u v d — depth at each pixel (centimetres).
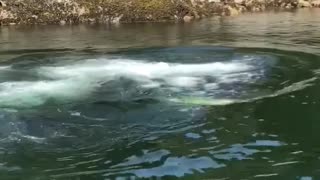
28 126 1157
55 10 3859
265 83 1556
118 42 2647
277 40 2620
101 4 3969
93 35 3006
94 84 1573
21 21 3744
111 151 1010
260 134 1088
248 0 4831
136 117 1224
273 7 5012
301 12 4478
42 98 1401
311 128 1119
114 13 3912
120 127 1150
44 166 940
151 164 943
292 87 1495
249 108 1283
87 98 1404
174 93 1452
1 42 2698
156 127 1147
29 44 2600
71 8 3891
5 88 1514
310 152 984
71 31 3253
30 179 887
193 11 4116
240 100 1362
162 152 998
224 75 1683
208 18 4072
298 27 3275
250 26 3400
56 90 1494
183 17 4009
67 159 972
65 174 905
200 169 915
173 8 4038
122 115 1241
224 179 871
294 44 2450
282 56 2061
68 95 1438
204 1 4419
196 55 2109
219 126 1146
